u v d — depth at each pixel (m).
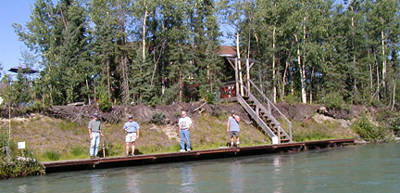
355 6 34.81
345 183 8.53
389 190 7.63
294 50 30.03
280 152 18.03
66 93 22.27
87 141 15.87
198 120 20.28
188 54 25.64
